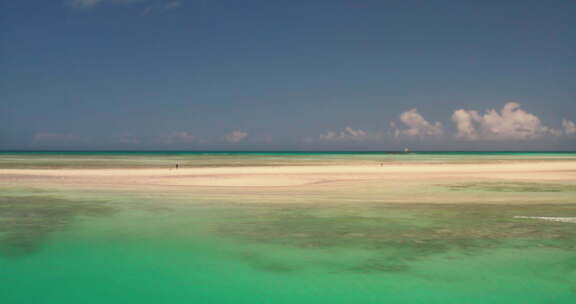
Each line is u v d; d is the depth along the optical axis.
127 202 20.64
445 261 11.12
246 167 51.03
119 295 9.12
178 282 9.84
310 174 38.16
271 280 9.93
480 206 19.52
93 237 13.62
